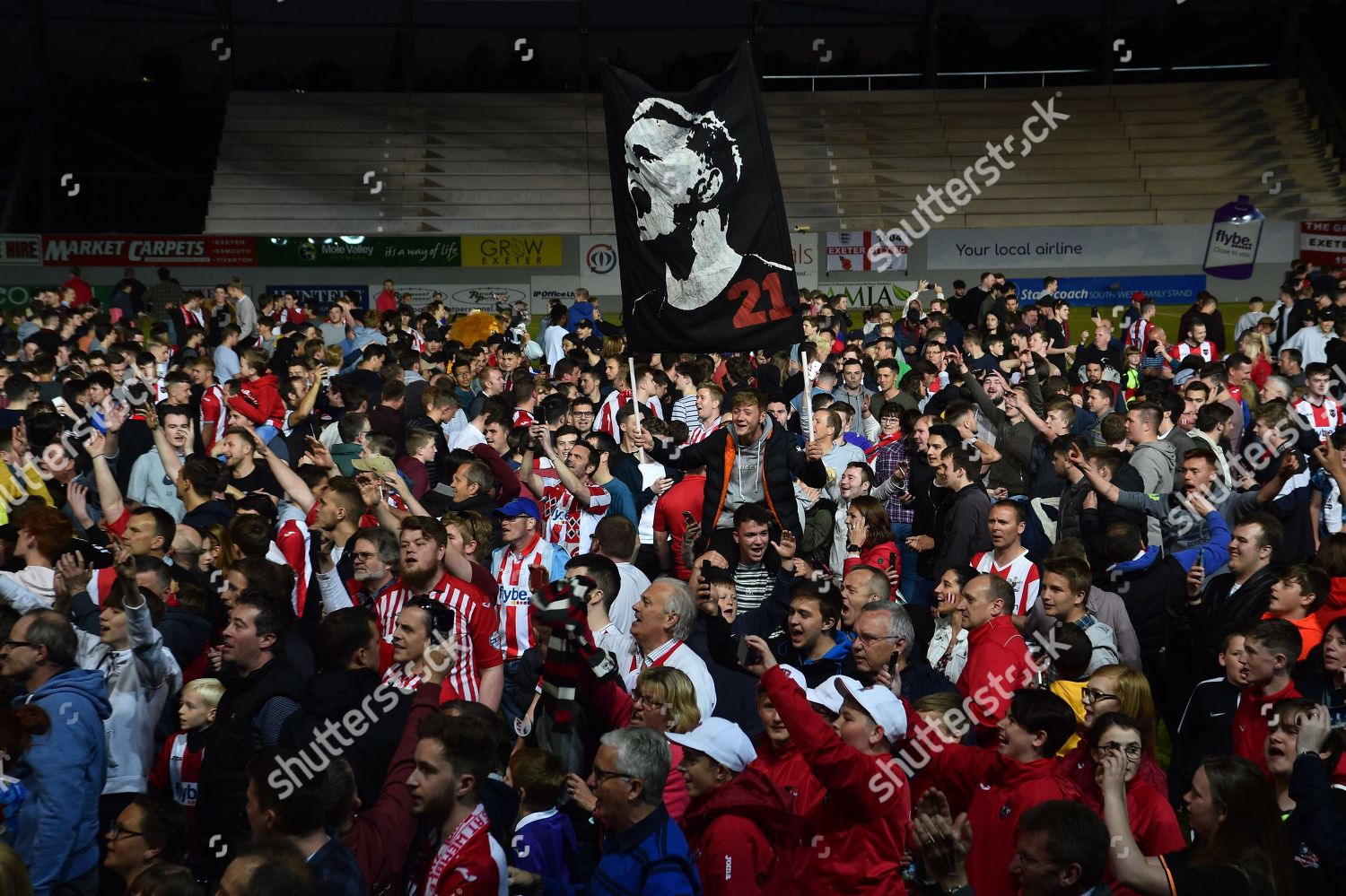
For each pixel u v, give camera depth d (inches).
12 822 187.5
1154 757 201.5
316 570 282.0
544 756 191.5
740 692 226.7
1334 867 176.1
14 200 1173.1
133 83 1203.2
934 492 355.6
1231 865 167.3
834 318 815.1
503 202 1195.3
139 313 964.6
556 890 183.8
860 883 174.4
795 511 322.7
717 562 236.4
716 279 316.5
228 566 275.4
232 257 1114.7
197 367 530.3
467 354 581.9
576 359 591.8
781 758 197.2
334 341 762.2
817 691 197.9
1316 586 247.6
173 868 154.0
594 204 1197.1
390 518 294.4
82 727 193.9
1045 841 145.9
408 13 1235.9
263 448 315.0
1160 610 279.6
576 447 341.7
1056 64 1262.3
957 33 1259.8
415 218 1175.6
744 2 1249.4
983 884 179.9
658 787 167.5
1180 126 1217.4
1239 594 260.5
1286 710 195.5
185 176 1211.9
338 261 1130.7
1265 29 1244.5
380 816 175.0
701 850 175.0
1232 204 1149.7
